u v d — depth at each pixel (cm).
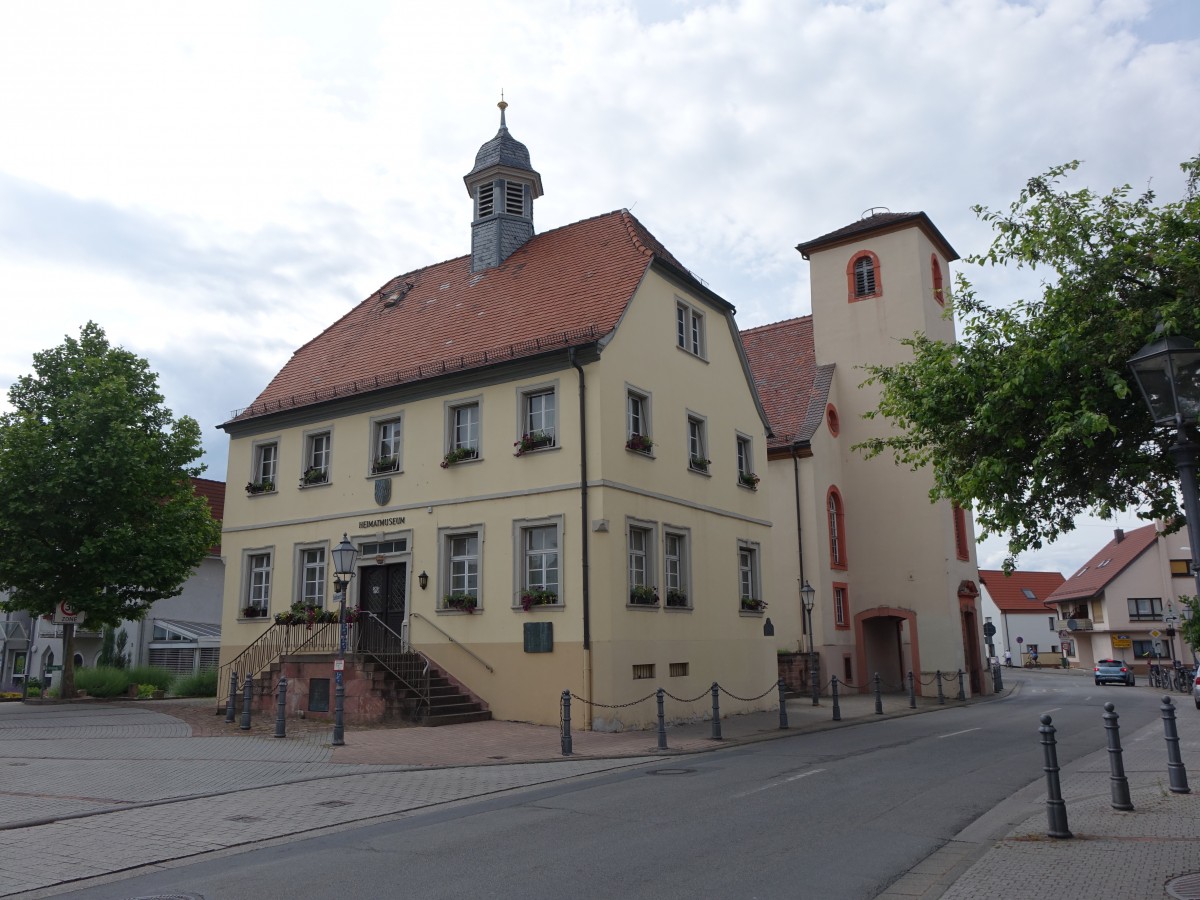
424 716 1870
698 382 2356
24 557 2677
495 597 2020
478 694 2005
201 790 1138
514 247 2647
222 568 4334
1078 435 966
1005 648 8338
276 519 2453
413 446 2231
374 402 2327
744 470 2567
